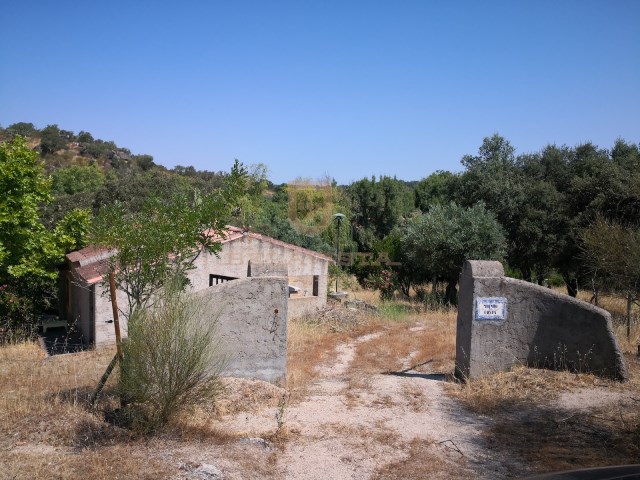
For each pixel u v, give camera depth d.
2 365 10.34
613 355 8.34
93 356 11.59
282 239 30.56
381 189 44.47
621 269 12.08
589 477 3.07
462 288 9.03
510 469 5.23
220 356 7.11
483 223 20.39
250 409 6.93
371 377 9.40
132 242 6.73
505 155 25.92
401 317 18.20
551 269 23.05
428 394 8.08
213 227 7.57
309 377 9.44
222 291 7.77
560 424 6.58
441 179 50.25
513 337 8.75
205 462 5.01
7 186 15.26
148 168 70.62
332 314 17.53
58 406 6.35
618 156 22.33
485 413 7.10
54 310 20.73
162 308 6.09
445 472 5.16
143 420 5.75
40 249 16.25
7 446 5.23
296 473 5.06
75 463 4.79
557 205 21.53
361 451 5.69
